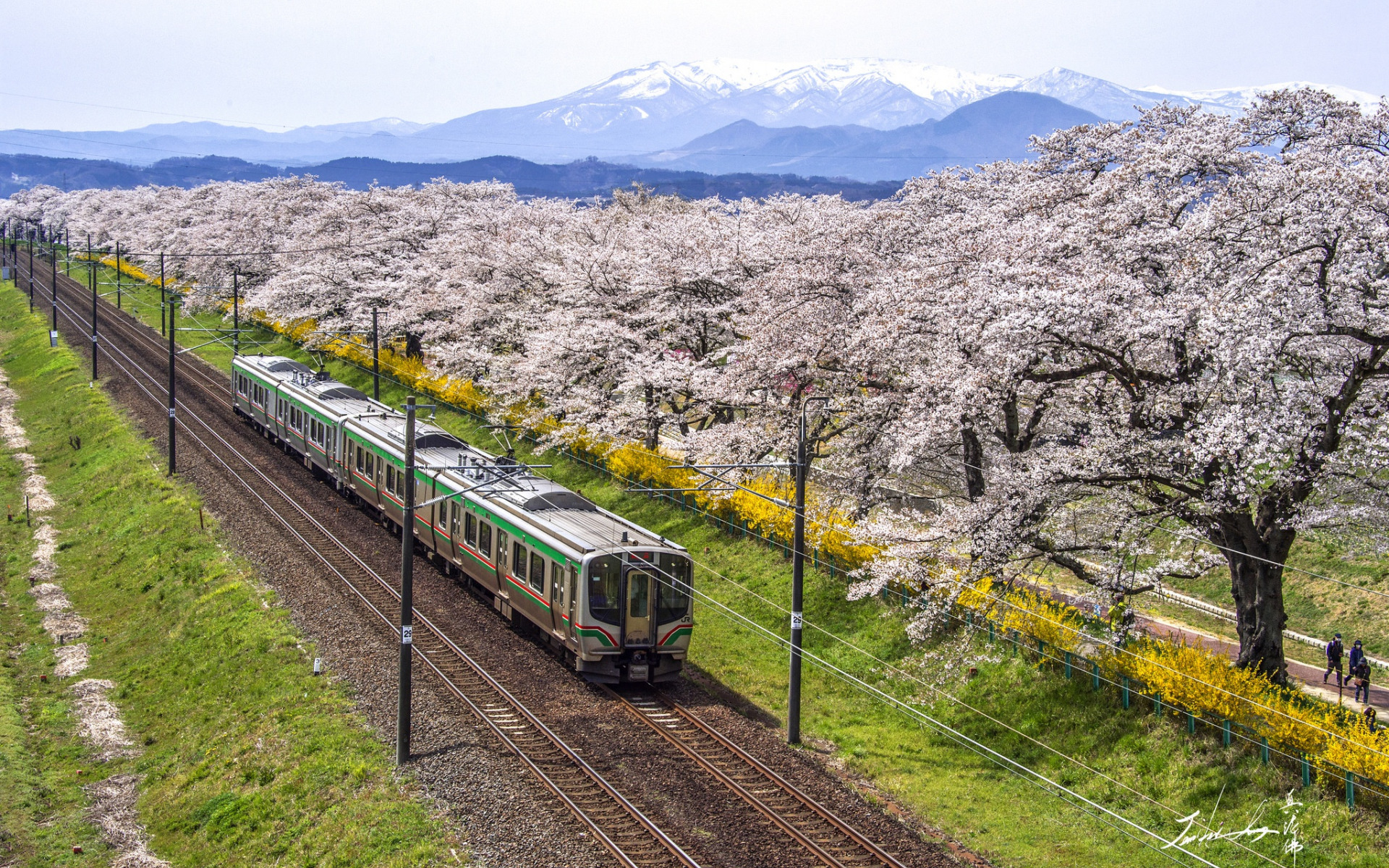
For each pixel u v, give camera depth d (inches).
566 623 928.3
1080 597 1030.4
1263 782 719.1
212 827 727.7
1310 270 796.0
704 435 1305.4
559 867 621.9
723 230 1577.3
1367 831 658.2
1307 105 934.4
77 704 973.2
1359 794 680.4
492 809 689.6
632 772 751.7
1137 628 960.3
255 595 1115.3
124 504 1536.7
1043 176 1146.7
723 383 1234.0
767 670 1007.6
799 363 1139.3
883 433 1095.0
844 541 1103.6
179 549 1302.9
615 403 1547.7
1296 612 1165.1
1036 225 952.3
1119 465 828.0
